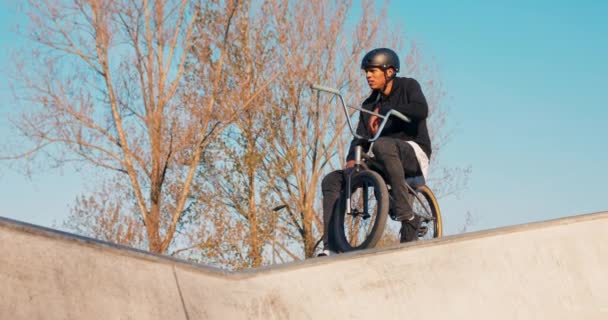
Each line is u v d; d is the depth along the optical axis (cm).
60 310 262
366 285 367
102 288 277
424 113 473
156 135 1688
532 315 437
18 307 254
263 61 1794
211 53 1741
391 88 494
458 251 424
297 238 1825
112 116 1669
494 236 452
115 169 1669
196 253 1702
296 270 347
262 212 1755
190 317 294
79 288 271
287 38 1830
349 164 481
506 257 449
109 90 1672
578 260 498
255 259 1723
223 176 1750
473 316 404
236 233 1711
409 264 394
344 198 478
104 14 1636
